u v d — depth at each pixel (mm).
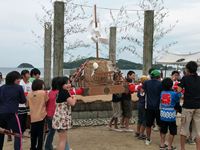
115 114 7359
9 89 4922
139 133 6727
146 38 8484
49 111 5270
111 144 6215
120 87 6098
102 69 6359
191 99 5168
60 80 4840
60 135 4863
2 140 4941
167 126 5723
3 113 4859
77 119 8203
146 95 6066
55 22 7711
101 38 6945
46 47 9789
